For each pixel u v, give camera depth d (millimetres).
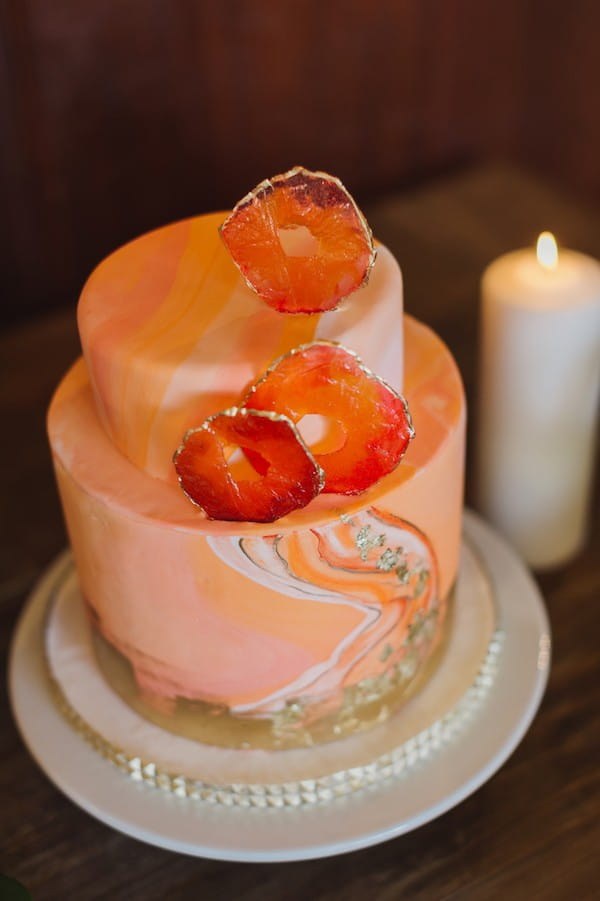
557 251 946
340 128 1530
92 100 1319
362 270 694
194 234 782
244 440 673
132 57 1311
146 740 812
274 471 680
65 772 808
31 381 1135
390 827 768
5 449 1072
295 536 706
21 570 972
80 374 818
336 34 1431
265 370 686
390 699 807
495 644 857
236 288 739
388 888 783
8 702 887
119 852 805
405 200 1394
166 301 733
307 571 720
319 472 673
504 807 819
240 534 702
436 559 779
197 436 676
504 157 1724
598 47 1668
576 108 1733
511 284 902
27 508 1022
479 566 915
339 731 800
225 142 1448
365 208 1387
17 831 819
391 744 799
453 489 772
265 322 712
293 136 1498
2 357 1162
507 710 827
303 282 701
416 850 800
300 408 684
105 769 809
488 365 925
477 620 875
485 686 836
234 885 787
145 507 720
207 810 784
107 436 766
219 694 777
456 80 1584
